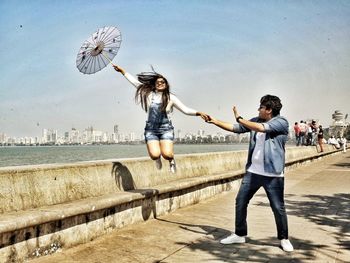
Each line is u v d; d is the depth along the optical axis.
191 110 5.93
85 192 5.98
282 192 5.34
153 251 5.25
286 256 5.06
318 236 6.06
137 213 6.70
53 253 4.91
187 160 9.48
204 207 8.57
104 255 5.04
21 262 4.47
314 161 24.78
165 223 6.89
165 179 8.22
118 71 6.30
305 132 27.70
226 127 5.62
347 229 6.53
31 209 4.98
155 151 6.09
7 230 4.19
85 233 5.46
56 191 5.48
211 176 9.77
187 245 5.56
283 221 5.31
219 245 5.57
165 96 6.04
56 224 4.97
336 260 4.89
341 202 9.20
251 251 5.28
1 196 4.71
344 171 17.64
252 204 9.02
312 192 10.91
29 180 5.14
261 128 5.15
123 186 6.87
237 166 12.58
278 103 5.31
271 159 5.25
